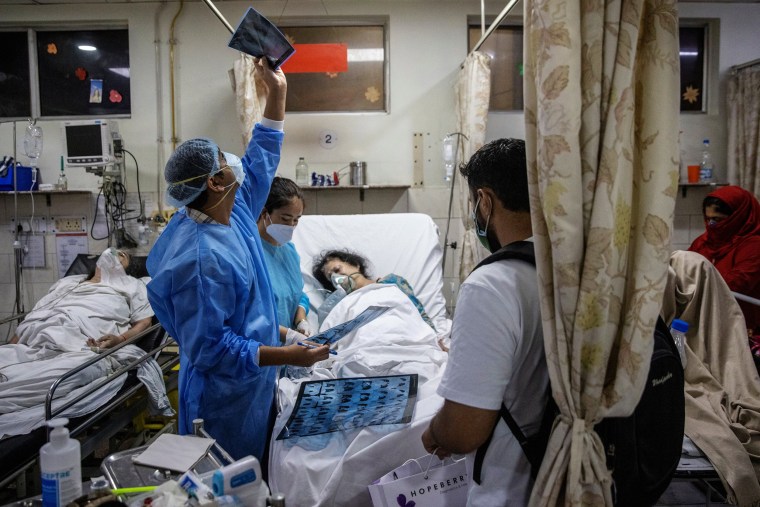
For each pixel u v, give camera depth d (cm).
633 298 95
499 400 96
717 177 411
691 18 407
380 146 404
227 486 99
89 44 405
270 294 175
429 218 346
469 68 344
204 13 395
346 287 281
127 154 399
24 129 399
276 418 184
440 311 313
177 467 114
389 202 407
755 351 244
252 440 169
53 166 400
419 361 197
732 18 405
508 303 98
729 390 202
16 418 195
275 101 196
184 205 155
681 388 108
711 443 172
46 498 94
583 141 94
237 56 396
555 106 92
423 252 328
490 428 98
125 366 239
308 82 406
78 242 399
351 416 161
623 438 97
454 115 403
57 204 397
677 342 206
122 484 108
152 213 399
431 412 159
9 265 400
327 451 161
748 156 383
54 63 405
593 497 94
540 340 102
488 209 112
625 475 98
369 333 218
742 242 314
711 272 218
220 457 120
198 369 154
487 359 96
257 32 180
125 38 404
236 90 353
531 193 99
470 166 115
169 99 397
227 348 146
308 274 304
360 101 409
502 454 102
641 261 95
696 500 226
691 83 418
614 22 93
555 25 92
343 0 395
